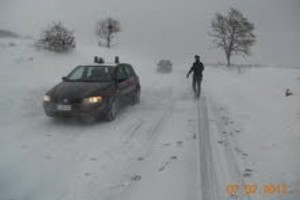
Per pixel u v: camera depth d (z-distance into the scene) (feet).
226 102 34.17
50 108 23.85
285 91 36.94
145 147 19.06
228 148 18.58
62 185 14.01
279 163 15.88
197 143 19.63
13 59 57.11
